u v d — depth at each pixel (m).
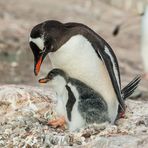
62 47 10.84
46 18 31.48
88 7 34.69
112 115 11.38
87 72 10.96
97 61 10.95
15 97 12.80
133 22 32.03
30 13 32.00
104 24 31.91
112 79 10.88
